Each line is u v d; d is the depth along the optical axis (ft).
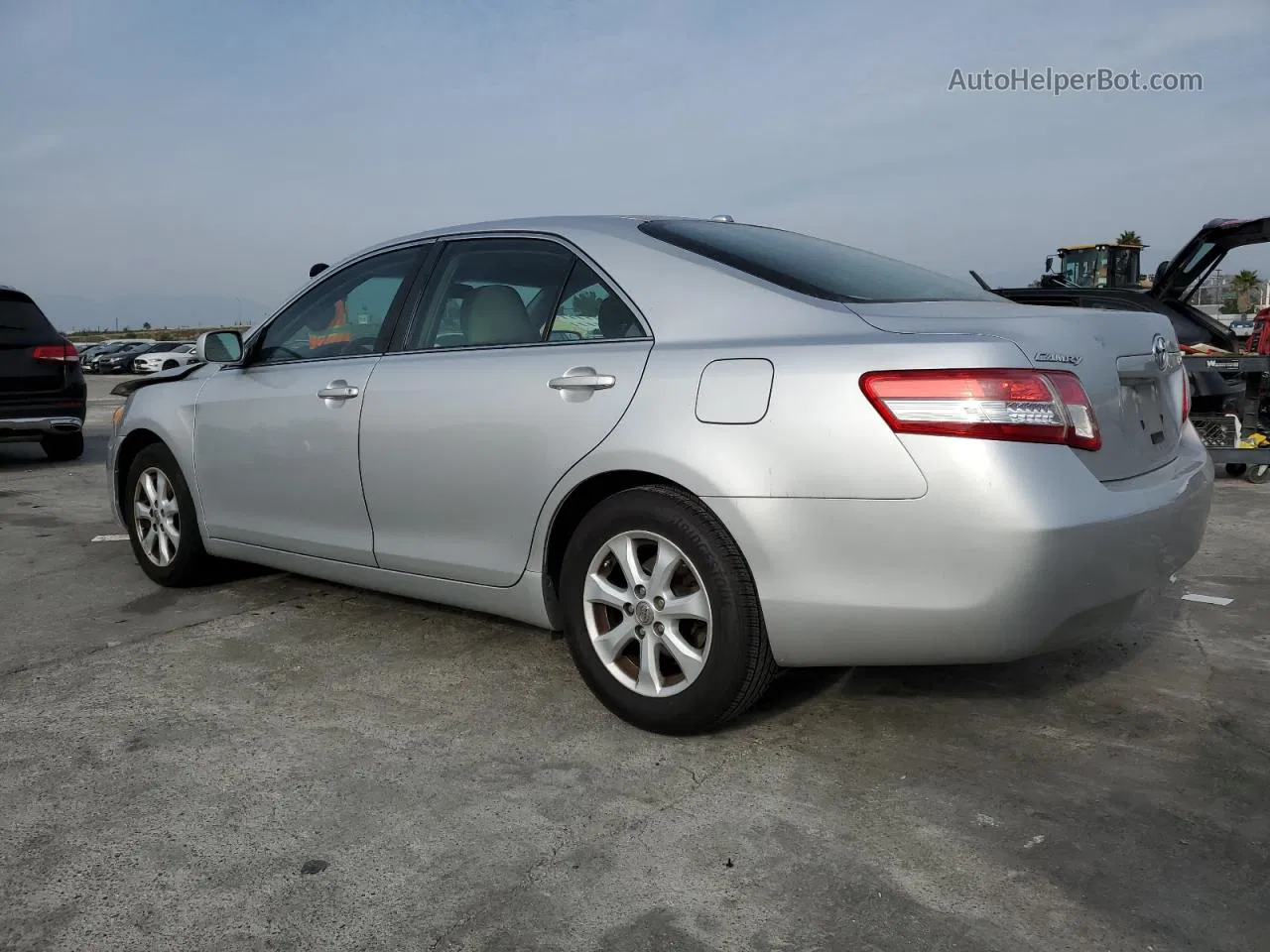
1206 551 16.83
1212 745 9.02
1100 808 7.86
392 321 11.59
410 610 13.34
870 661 8.24
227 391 13.28
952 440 7.53
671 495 8.79
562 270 10.24
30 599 14.20
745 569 8.50
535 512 9.76
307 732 9.40
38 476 28.07
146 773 8.57
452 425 10.32
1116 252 42.37
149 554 14.82
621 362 9.18
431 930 6.36
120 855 7.25
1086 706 9.90
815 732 9.29
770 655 8.64
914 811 7.81
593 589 9.43
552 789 8.21
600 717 9.69
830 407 7.93
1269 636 12.11
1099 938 6.23
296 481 12.19
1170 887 6.78
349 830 7.59
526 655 11.48
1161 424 9.42
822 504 7.96
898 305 8.86
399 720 9.66
